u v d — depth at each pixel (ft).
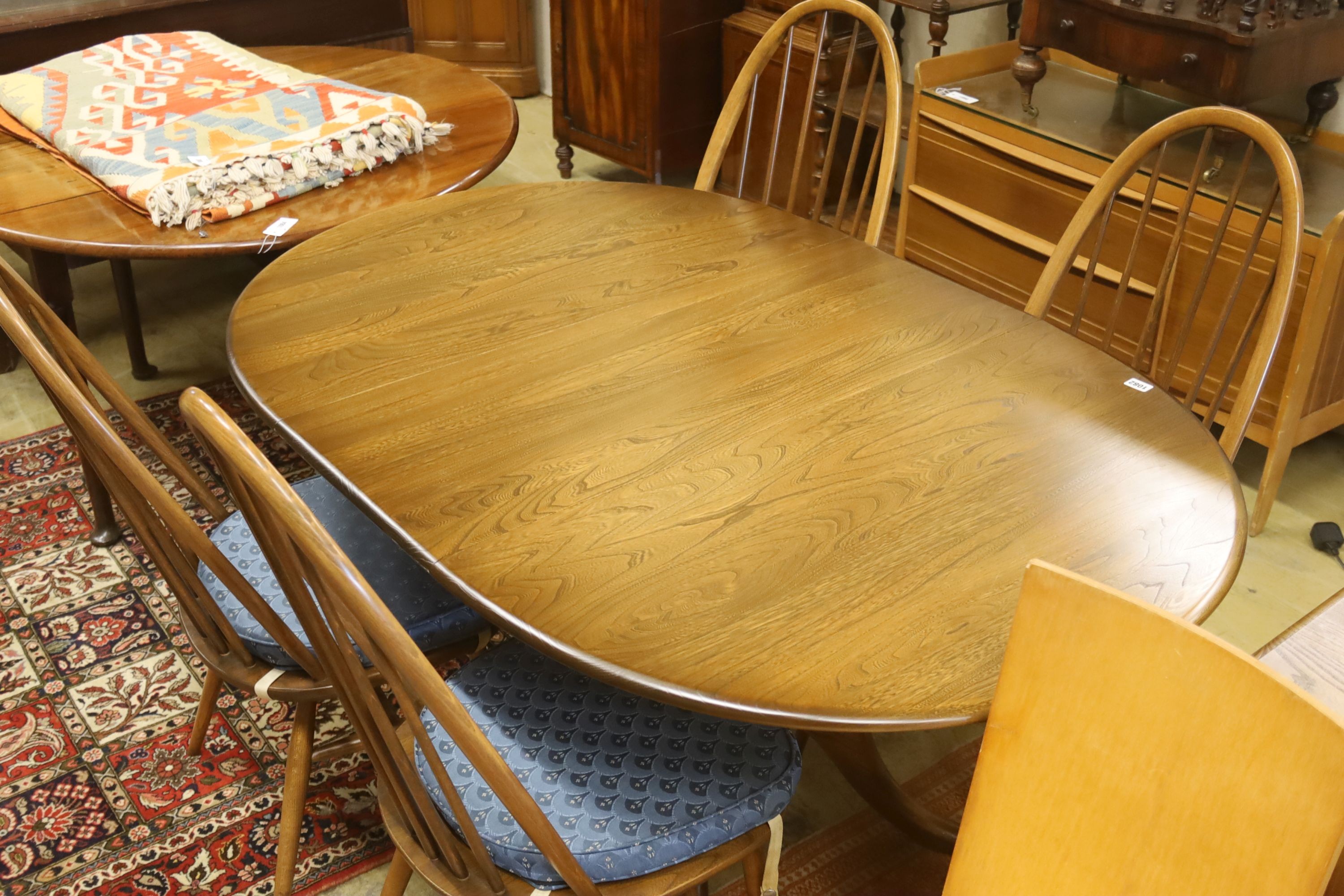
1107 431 4.58
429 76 9.25
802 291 5.68
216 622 4.72
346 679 3.71
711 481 4.29
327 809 5.92
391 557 5.24
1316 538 7.86
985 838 2.71
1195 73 7.61
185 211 6.82
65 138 7.55
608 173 13.96
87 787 6.06
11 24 9.29
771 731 4.33
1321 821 2.08
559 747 4.23
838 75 11.39
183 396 3.25
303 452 4.55
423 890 5.50
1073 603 2.37
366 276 5.89
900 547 3.95
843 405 4.75
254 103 7.98
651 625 3.63
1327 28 7.62
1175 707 2.27
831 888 5.53
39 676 6.76
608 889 3.88
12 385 9.59
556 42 12.82
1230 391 7.94
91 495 7.61
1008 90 9.36
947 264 9.78
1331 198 7.50
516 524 4.09
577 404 4.78
